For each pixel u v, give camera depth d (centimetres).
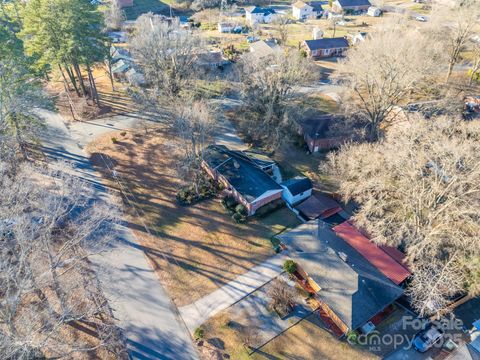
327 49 7919
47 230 2467
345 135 4819
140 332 2853
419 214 3120
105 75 7081
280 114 4919
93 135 5272
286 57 5044
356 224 3519
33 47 4903
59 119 5653
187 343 2788
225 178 4181
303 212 3938
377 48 4219
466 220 2781
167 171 4547
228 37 9006
